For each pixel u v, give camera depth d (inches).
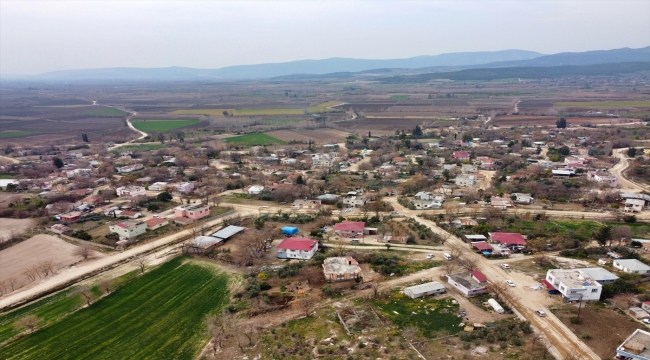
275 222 5103.3
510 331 2736.2
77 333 2903.5
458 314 2997.0
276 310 3120.1
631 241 4146.2
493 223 4817.9
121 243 4461.1
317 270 3762.3
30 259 4138.8
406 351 2554.1
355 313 3034.0
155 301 3319.4
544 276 3575.3
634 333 2615.7
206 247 4239.7
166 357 2630.4
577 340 2652.6
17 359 2630.4
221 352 2642.7
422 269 3777.1
